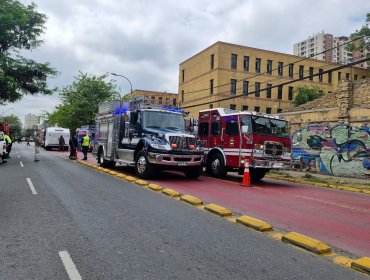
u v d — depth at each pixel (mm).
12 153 33250
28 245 5371
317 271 4602
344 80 18844
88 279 4180
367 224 7496
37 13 24000
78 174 15031
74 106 52375
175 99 74625
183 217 7395
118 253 5078
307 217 7977
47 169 17094
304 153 21094
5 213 7438
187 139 13633
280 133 14250
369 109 17453
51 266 4559
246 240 5887
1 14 21391
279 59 49781
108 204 8570
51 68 24562
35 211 7652
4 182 12172
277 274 4457
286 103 50188
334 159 19172
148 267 4574
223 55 46062
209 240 5820
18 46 23641
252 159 13398
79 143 42625
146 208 8211
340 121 18938
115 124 16734
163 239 5801
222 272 4473
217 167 14945
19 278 4180
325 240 6137
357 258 5223
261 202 9664
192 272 4445
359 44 33281
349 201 10711
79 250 5176
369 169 17250
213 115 15484
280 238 6066
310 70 51688
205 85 48500
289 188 13297
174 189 11461
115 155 16406
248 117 13680
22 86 23906
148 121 14414
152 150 13188
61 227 6391
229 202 9430
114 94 53875
